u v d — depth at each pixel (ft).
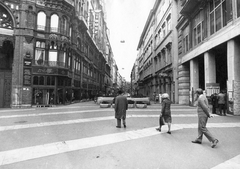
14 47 59.47
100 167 11.46
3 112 42.52
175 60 75.66
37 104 61.41
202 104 15.96
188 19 61.41
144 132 20.99
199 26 55.16
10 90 60.64
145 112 40.83
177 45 76.13
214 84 45.65
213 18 45.70
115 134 20.04
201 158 12.91
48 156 13.46
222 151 14.38
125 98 24.16
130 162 12.23
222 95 35.86
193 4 54.19
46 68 62.69
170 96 82.89
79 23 86.12
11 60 62.59
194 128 23.06
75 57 82.94
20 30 59.98
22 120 30.12
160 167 11.42
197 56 55.11
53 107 56.65
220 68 57.41
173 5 77.97
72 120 29.71
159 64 104.99
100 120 29.58
